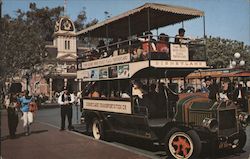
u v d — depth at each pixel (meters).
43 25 57.91
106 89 13.32
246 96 15.95
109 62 12.56
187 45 11.43
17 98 13.31
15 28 31.08
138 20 12.82
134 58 11.09
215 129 8.73
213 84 10.70
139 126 10.57
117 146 10.57
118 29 14.38
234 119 9.34
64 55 53.19
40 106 31.86
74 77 49.34
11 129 12.13
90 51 14.34
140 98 10.94
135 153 9.56
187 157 8.62
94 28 13.83
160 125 9.66
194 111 9.08
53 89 48.28
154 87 12.10
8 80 21.94
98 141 11.54
